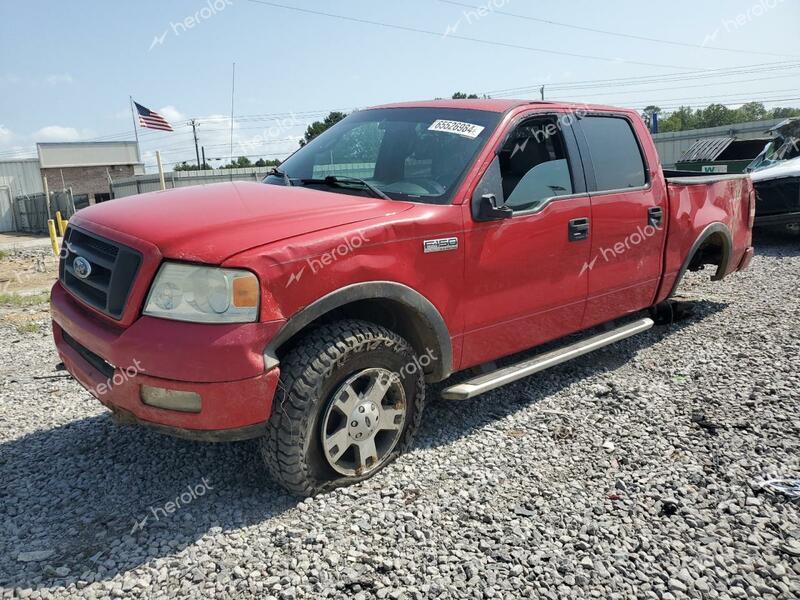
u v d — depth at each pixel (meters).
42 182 40.09
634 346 5.51
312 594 2.49
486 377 3.79
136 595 2.49
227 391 2.70
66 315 3.27
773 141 11.89
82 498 3.20
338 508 3.04
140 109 22.14
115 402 2.95
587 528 2.90
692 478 3.31
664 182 5.04
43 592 2.51
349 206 3.29
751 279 8.02
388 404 3.39
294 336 3.13
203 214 3.10
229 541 2.81
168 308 2.77
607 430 3.88
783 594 2.50
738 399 4.28
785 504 3.07
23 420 4.16
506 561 2.68
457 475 3.37
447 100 4.32
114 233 3.04
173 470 3.47
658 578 2.58
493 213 3.50
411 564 2.65
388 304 3.38
